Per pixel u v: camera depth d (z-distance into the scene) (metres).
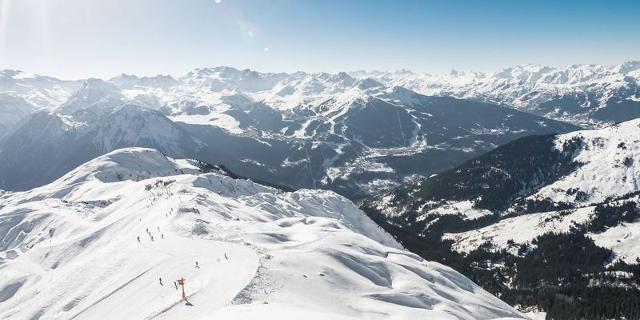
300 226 140.75
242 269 76.31
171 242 103.62
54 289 99.69
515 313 106.31
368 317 67.25
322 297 70.94
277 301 63.19
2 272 138.88
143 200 177.12
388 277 93.81
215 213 142.25
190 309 60.91
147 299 71.31
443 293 92.31
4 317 97.62
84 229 166.88
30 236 187.25
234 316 48.19
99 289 88.25
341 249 99.94
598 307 165.00
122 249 106.62
